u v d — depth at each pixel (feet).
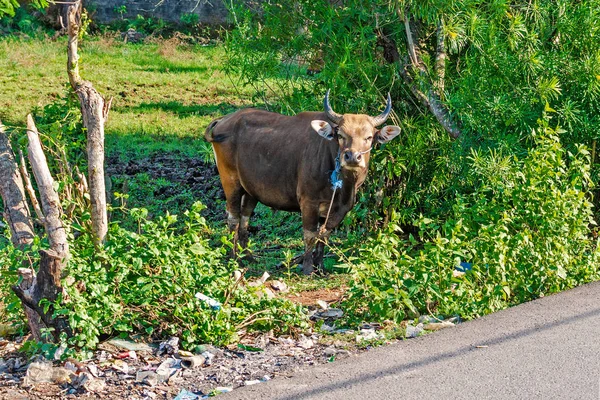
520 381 20.21
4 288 25.54
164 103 72.23
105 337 23.82
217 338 23.77
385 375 20.85
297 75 38.52
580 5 35.19
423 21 36.09
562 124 34.35
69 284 22.79
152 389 20.74
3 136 24.89
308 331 25.32
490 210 28.91
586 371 20.75
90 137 24.39
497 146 33.24
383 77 36.06
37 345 22.47
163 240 23.99
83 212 25.16
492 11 34.71
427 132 36.11
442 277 26.12
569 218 28.99
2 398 20.16
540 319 24.93
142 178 47.55
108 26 99.50
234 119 35.99
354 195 32.65
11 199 24.58
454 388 19.90
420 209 38.06
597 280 29.19
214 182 49.78
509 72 33.63
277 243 39.45
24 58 83.66
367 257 26.37
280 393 19.84
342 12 35.53
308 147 32.94
